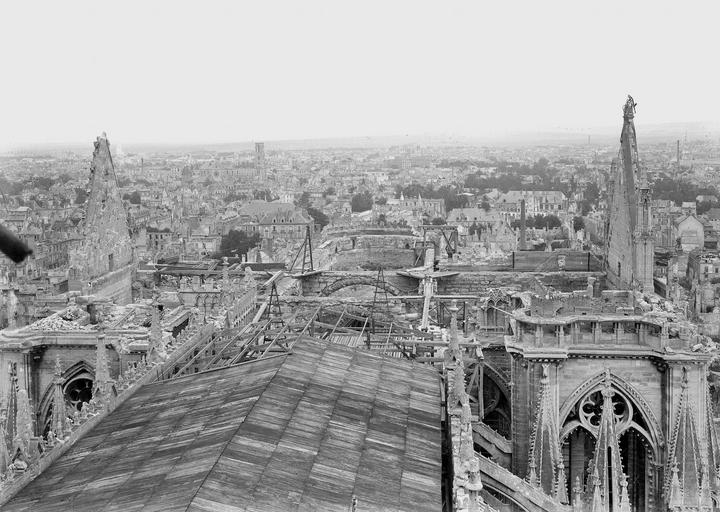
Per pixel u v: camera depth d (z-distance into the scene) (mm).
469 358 84938
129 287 118000
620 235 108688
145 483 45625
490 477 65125
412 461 51562
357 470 48719
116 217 114750
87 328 91375
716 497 71938
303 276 126562
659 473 72375
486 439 75750
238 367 65875
